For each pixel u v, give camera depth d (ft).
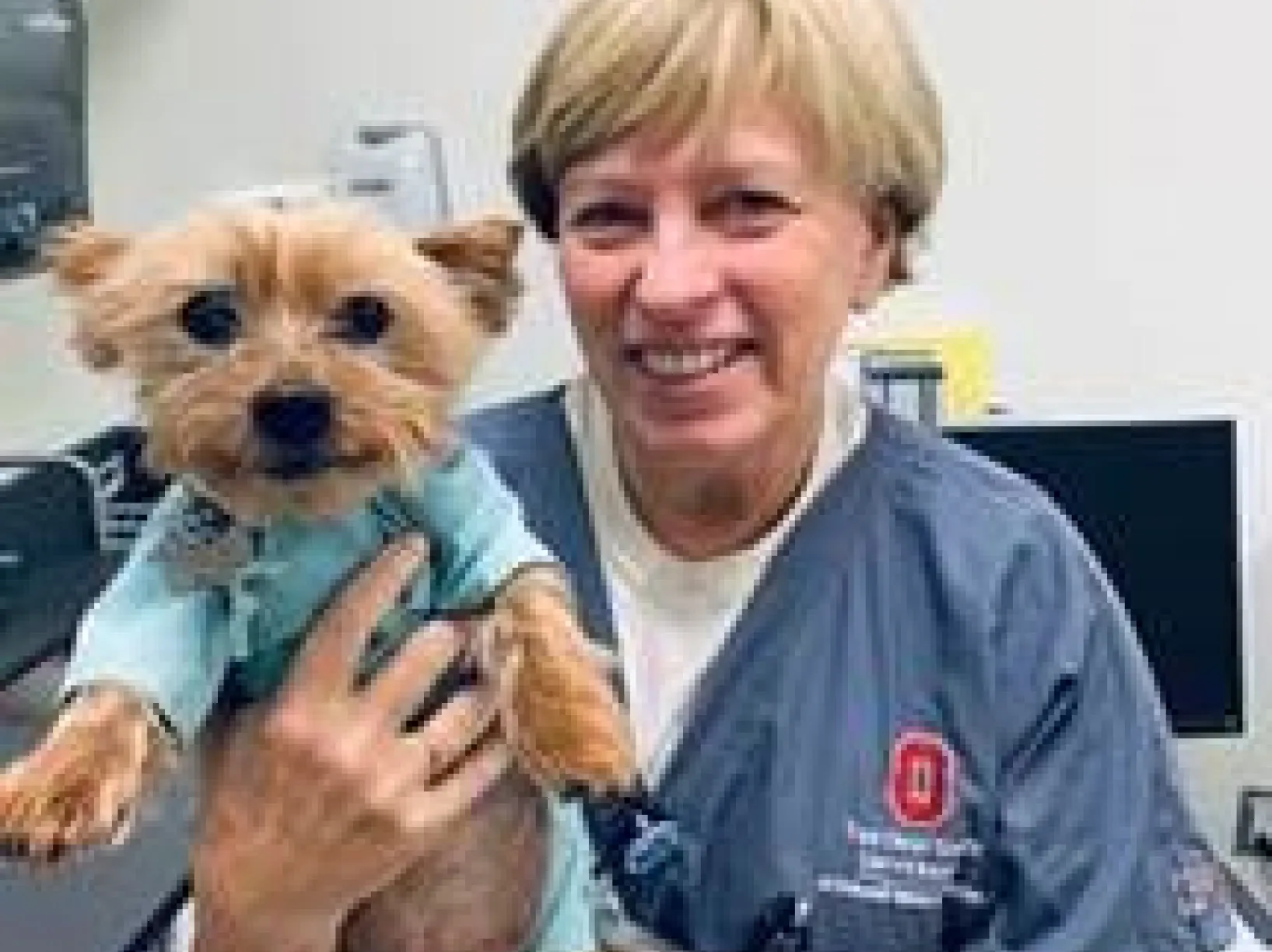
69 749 2.66
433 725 3.07
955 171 7.38
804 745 3.54
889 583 3.63
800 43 3.29
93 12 7.55
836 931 3.46
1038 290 7.46
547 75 3.42
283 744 3.04
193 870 3.33
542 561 3.05
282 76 7.58
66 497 5.89
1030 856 3.45
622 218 3.38
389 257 2.81
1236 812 7.55
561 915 3.29
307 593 2.94
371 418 2.73
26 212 5.53
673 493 3.59
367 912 3.23
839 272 3.46
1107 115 7.32
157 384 2.77
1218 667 6.43
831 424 3.76
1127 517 6.37
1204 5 7.20
